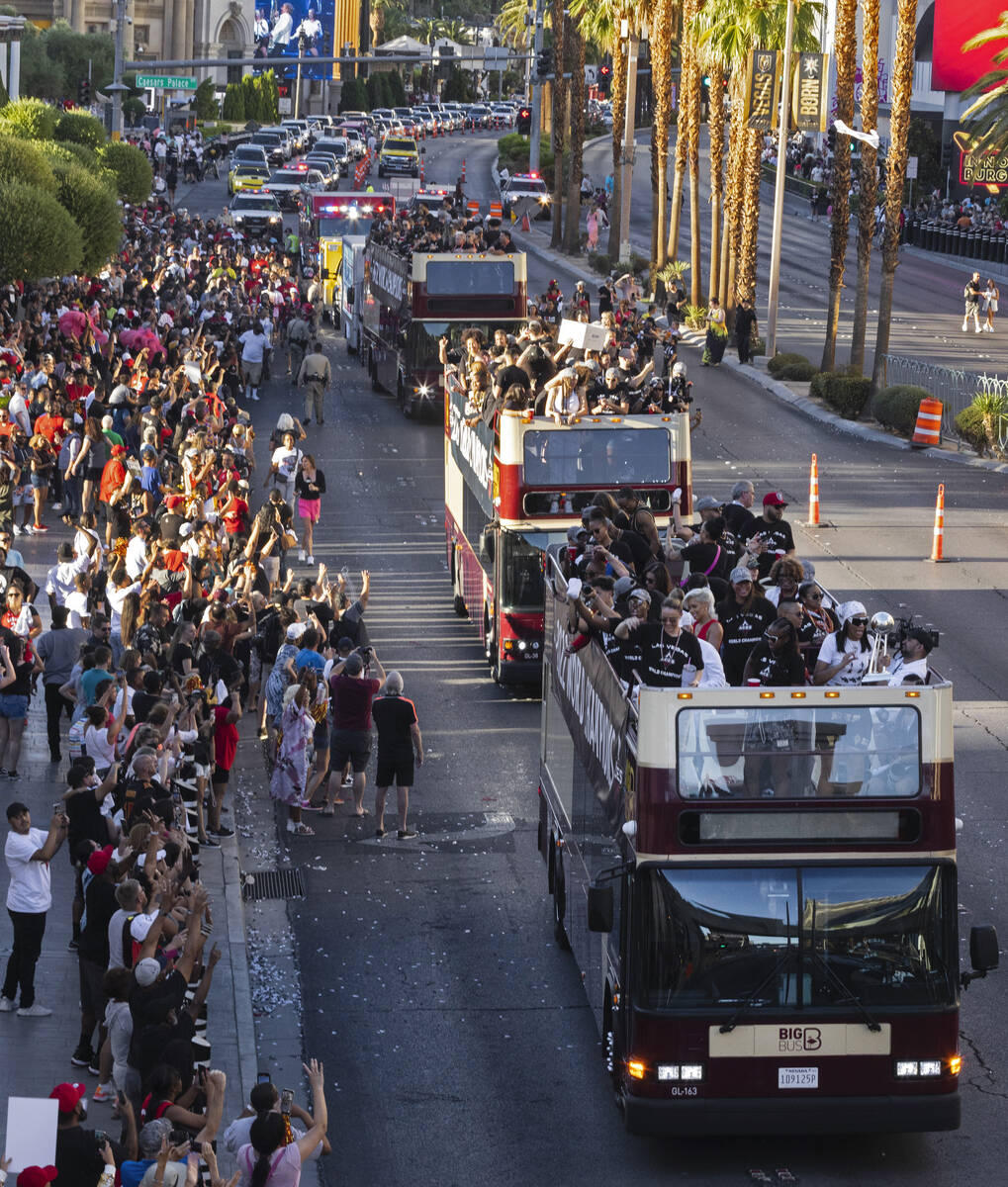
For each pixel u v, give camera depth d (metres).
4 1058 28.41
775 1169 26.77
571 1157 27.08
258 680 50.25
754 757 25.81
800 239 180.75
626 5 150.50
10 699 41.72
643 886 25.84
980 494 78.19
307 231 142.00
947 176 194.38
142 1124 22.17
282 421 70.81
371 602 62.47
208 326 98.50
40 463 67.50
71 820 31.36
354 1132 27.77
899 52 93.94
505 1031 31.61
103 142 149.00
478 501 56.59
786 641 29.44
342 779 42.88
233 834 40.94
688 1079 25.77
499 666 52.28
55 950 33.34
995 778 44.78
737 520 46.62
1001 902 37.09
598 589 33.16
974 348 121.25
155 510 61.09
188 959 24.89
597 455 51.09
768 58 115.50
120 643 46.94
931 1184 26.25
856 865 25.91
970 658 54.22
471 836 41.91
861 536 69.81
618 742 28.16
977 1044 31.03
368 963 34.47
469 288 92.25
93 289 103.00
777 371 108.25
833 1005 25.88
